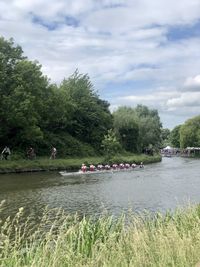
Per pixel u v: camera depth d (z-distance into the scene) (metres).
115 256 8.60
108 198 29.75
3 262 8.03
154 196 31.06
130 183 41.19
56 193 32.16
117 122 99.06
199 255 8.71
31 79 60.84
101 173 54.81
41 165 56.03
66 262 8.27
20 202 27.09
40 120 67.69
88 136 87.25
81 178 46.31
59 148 75.50
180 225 12.20
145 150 109.38
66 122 80.19
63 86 90.25
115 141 80.00
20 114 55.38
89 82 93.69
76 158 74.50
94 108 90.25
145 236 9.66
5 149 59.16
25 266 7.77
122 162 69.75
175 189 35.94
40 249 8.76
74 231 10.37
